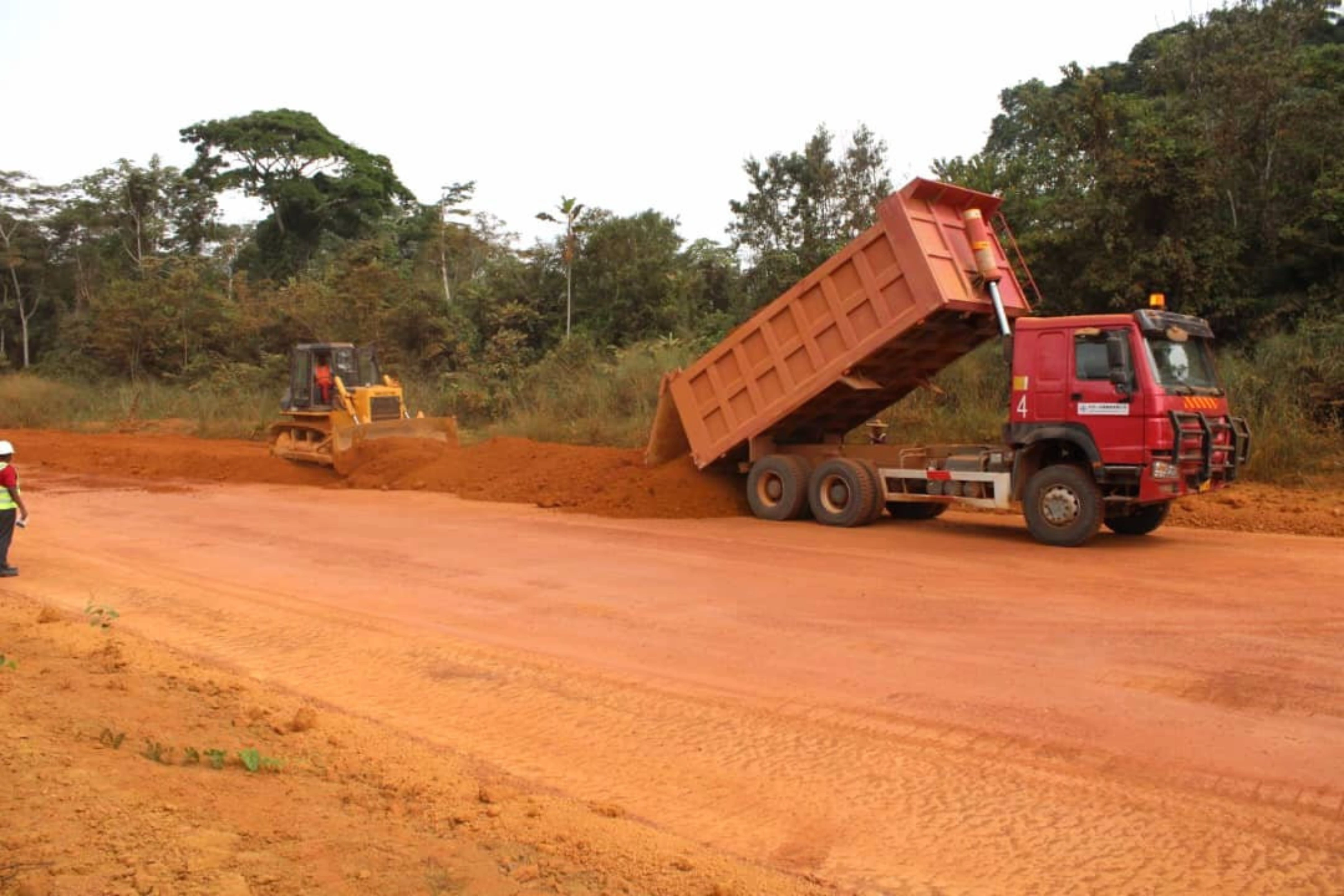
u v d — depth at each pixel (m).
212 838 4.14
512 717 6.65
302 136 59.00
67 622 8.77
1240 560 11.30
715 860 4.52
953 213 13.88
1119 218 19.84
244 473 21.33
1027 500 12.67
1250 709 6.50
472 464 19.14
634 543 12.88
